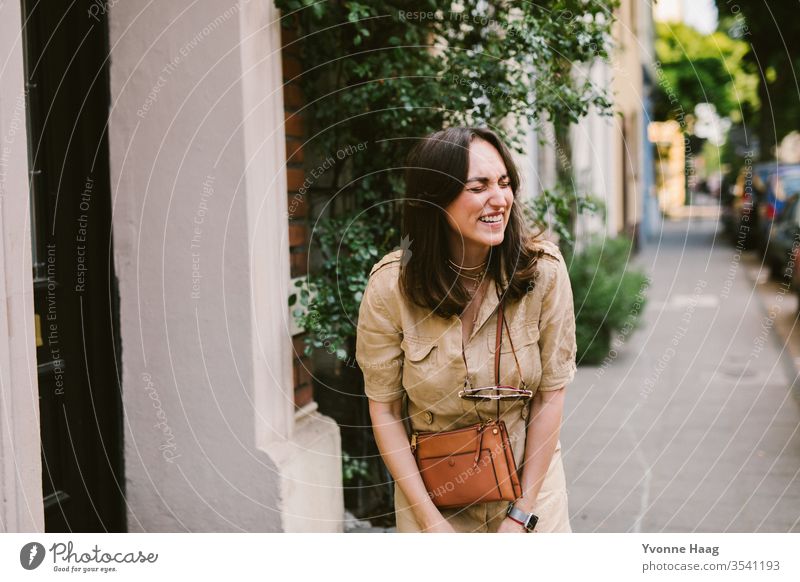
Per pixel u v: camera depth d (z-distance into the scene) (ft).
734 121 73.10
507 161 5.61
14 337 6.26
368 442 11.46
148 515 9.00
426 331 5.66
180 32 8.44
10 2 6.13
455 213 5.44
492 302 5.65
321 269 10.20
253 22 8.47
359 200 10.62
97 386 8.79
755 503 11.86
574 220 22.97
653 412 17.34
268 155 8.77
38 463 6.53
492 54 10.56
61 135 8.24
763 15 37.93
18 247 6.27
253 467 8.67
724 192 72.18
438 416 5.77
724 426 16.07
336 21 10.28
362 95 9.96
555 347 5.76
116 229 8.79
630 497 12.26
